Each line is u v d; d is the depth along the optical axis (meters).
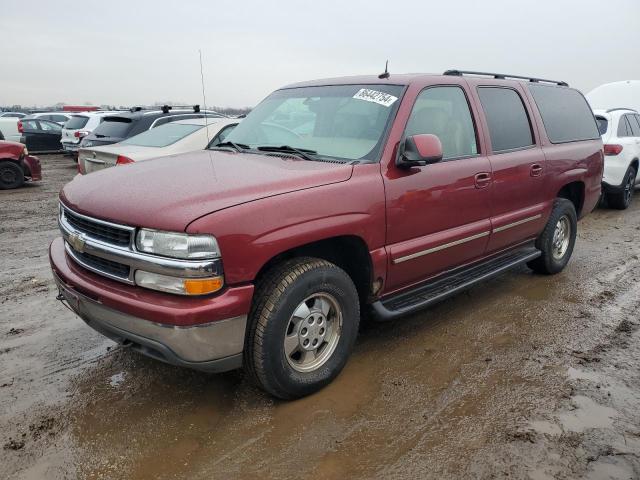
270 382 2.99
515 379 3.47
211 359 2.76
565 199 5.50
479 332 4.18
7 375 3.46
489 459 2.69
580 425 2.97
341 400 3.20
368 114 3.74
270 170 3.24
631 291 5.16
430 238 3.79
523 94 4.97
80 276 3.04
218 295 2.69
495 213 4.40
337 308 3.27
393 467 2.62
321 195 3.06
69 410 3.08
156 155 6.90
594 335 4.15
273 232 2.81
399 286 3.75
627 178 9.24
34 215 8.88
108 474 2.56
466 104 4.28
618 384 3.42
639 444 2.82
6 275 5.53
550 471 2.61
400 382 3.41
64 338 4.02
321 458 2.68
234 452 2.72
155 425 2.95
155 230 2.65
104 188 3.14
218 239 2.63
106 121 10.06
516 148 4.69
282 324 2.94
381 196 3.37
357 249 3.39
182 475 2.56
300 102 4.23
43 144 19.73
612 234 7.60
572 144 5.50
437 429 2.92
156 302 2.67
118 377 3.45
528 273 5.69
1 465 2.61
